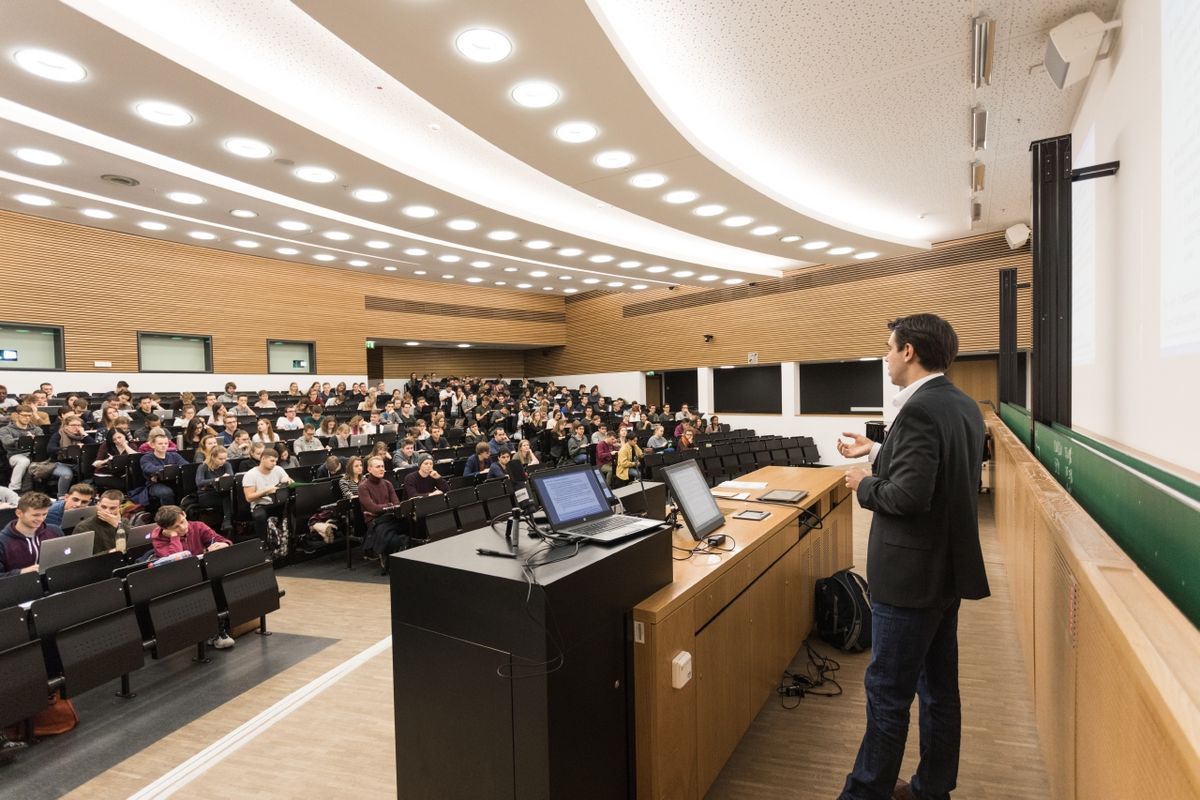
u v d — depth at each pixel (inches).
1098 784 48.3
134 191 253.8
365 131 216.2
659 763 69.1
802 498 126.0
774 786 87.8
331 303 518.3
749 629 97.1
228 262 455.8
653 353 611.5
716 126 207.0
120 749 107.2
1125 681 39.3
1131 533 67.0
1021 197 293.0
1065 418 137.7
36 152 209.3
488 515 223.5
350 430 343.0
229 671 137.0
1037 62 164.2
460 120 173.5
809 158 238.1
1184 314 84.4
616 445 373.4
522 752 58.6
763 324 521.7
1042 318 137.6
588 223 347.3
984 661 127.6
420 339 583.5
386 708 116.2
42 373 364.5
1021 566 125.5
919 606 68.3
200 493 235.3
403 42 132.5
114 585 128.2
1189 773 24.9
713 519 102.7
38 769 101.7
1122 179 124.5
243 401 378.0
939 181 267.4
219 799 90.7
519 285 558.6
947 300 408.8
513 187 282.4
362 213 272.1
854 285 459.8
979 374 415.8
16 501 205.9
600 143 190.4
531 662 57.2
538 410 470.0
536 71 145.5
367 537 216.8
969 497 69.0
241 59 165.9
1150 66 105.0
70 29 128.9
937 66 165.8
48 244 370.0
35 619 115.1
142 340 415.5
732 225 294.4
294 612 174.4
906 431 68.1
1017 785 86.9
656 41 153.6
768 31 149.6
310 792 91.4
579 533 70.7
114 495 163.5
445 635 63.6
